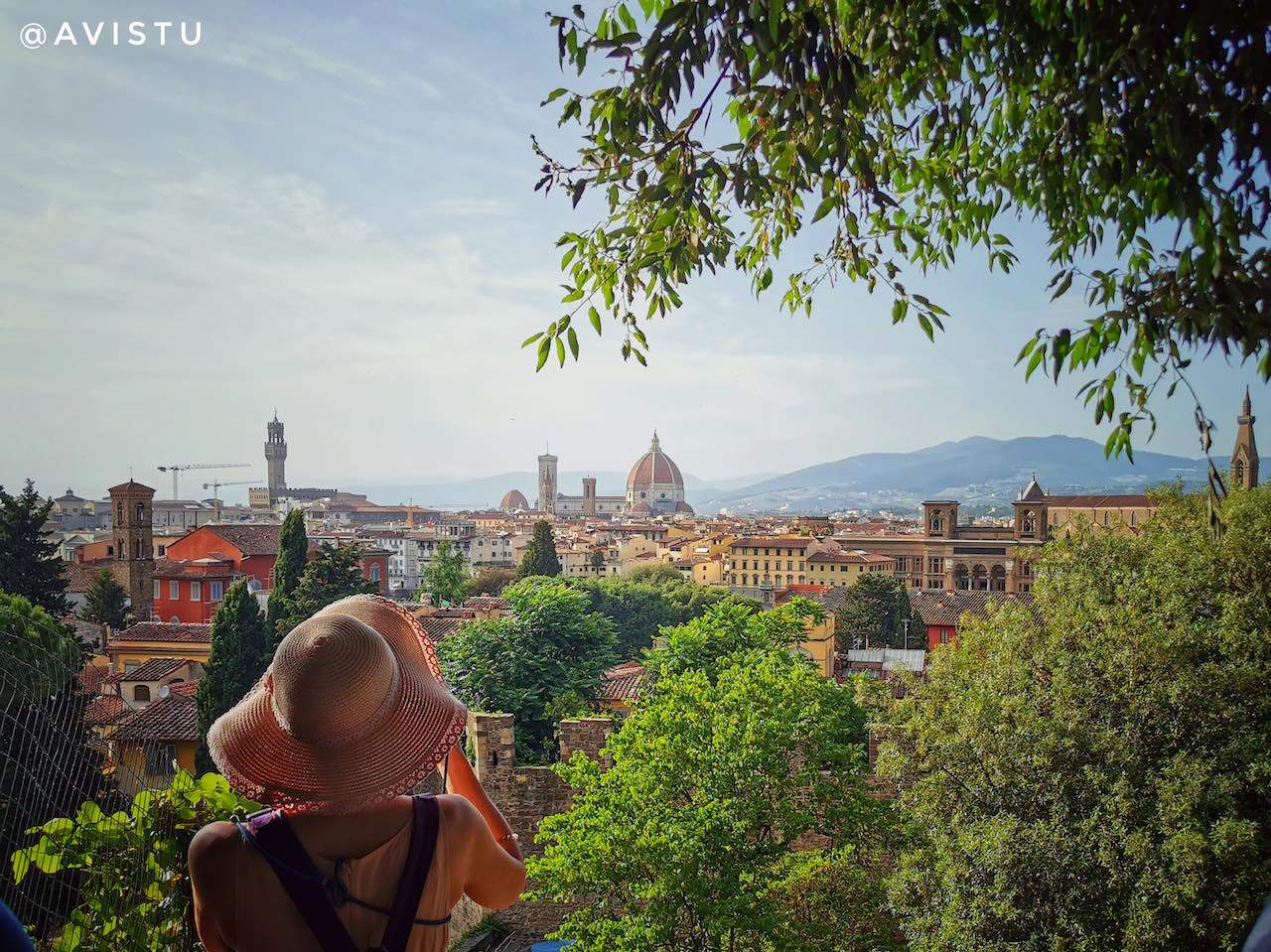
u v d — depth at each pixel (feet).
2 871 18.10
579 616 121.90
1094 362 20.27
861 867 68.39
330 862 8.89
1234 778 58.03
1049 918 59.88
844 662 206.28
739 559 558.56
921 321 25.46
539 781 80.94
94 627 230.48
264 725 9.23
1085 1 17.38
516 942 74.79
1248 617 65.26
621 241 23.06
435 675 10.77
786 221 26.12
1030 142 22.67
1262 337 16.93
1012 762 66.59
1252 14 14.88
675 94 18.31
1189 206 16.44
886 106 23.25
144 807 19.42
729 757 59.16
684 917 56.34
